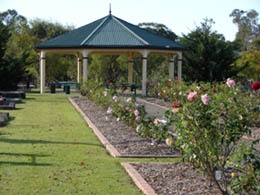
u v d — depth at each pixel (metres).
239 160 6.76
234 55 39.53
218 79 37.94
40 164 9.43
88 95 30.41
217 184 7.10
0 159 9.91
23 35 59.09
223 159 7.41
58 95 36.97
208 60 37.97
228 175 7.98
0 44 37.16
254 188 6.50
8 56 37.88
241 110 7.18
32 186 7.69
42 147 11.59
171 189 7.44
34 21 68.19
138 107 14.66
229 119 7.07
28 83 49.53
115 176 8.48
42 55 40.19
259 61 43.72
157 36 41.78
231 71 38.22
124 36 39.50
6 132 14.45
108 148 11.40
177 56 41.22
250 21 89.69
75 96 34.84
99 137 13.28
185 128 7.22
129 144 11.90
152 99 32.56
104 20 42.31
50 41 40.19
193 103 7.24
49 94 38.53
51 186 7.71
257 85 9.60
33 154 10.55
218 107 7.16
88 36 39.62
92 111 21.98
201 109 7.13
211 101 7.22
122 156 10.41
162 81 33.47
